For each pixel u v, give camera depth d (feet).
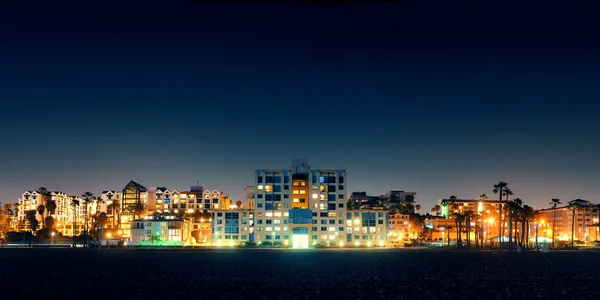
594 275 479.82
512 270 532.32
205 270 535.19
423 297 344.90
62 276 477.36
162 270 537.24
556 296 347.97
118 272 517.14
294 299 336.29
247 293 361.92
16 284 416.87
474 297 344.90
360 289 381.40
